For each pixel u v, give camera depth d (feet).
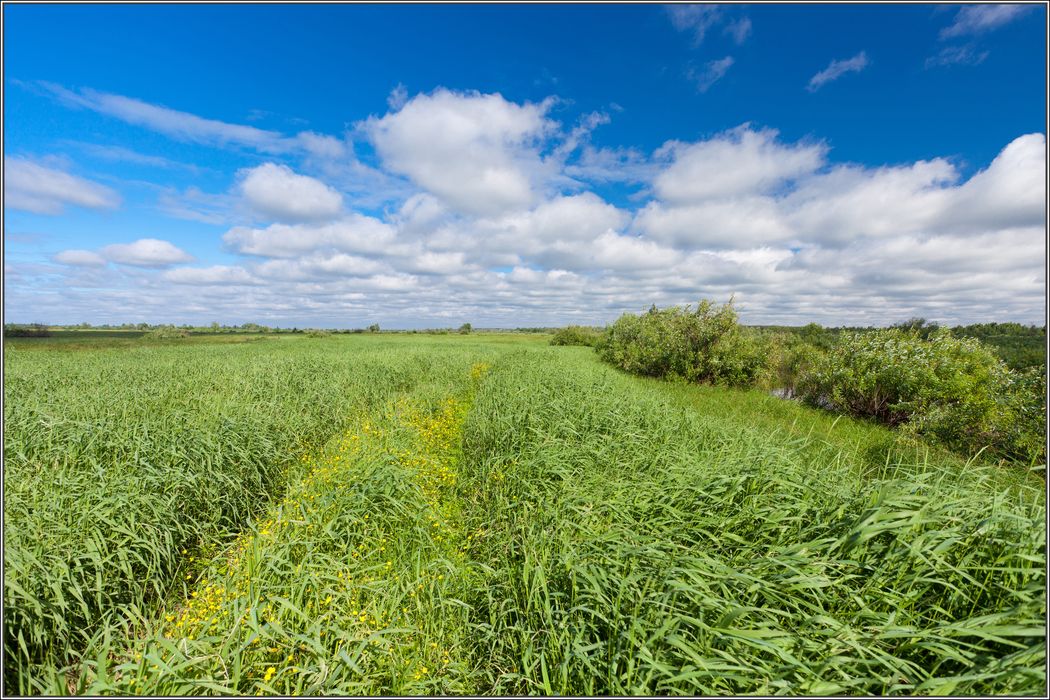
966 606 8.66
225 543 15.49
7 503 13.05
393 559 13.38
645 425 22.20
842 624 8.04
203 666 8.73
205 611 10.47
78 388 34.04
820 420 33.24
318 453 24.13
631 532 11.46
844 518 10.36
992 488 12.22
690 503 12.80
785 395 45.39
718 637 8.17
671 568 9.56
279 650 9.36
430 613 10.83
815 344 49.49
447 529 15.48
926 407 29.94
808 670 7.16
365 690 8.50
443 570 12.96
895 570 9.09
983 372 30.42
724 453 16.97
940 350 33.35
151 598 12.68
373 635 9.25
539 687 8.34
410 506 15.98
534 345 141.28
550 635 9.18
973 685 7.04
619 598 8.92
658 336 59.00
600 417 22.31
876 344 36.86
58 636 10.16
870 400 35.17
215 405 25.84
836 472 13.71
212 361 57.72
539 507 14.43
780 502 12.22
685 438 19.54
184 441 18.84
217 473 17.06
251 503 18.06
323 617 9.86
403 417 28.89
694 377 52.47
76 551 11.71
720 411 34.58
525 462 17.71
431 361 61.87
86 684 9.21
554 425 21.80
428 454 22.77
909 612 8.54
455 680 9.22
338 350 91.35
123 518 13.24
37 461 17.38
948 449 25.13
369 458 18.85
